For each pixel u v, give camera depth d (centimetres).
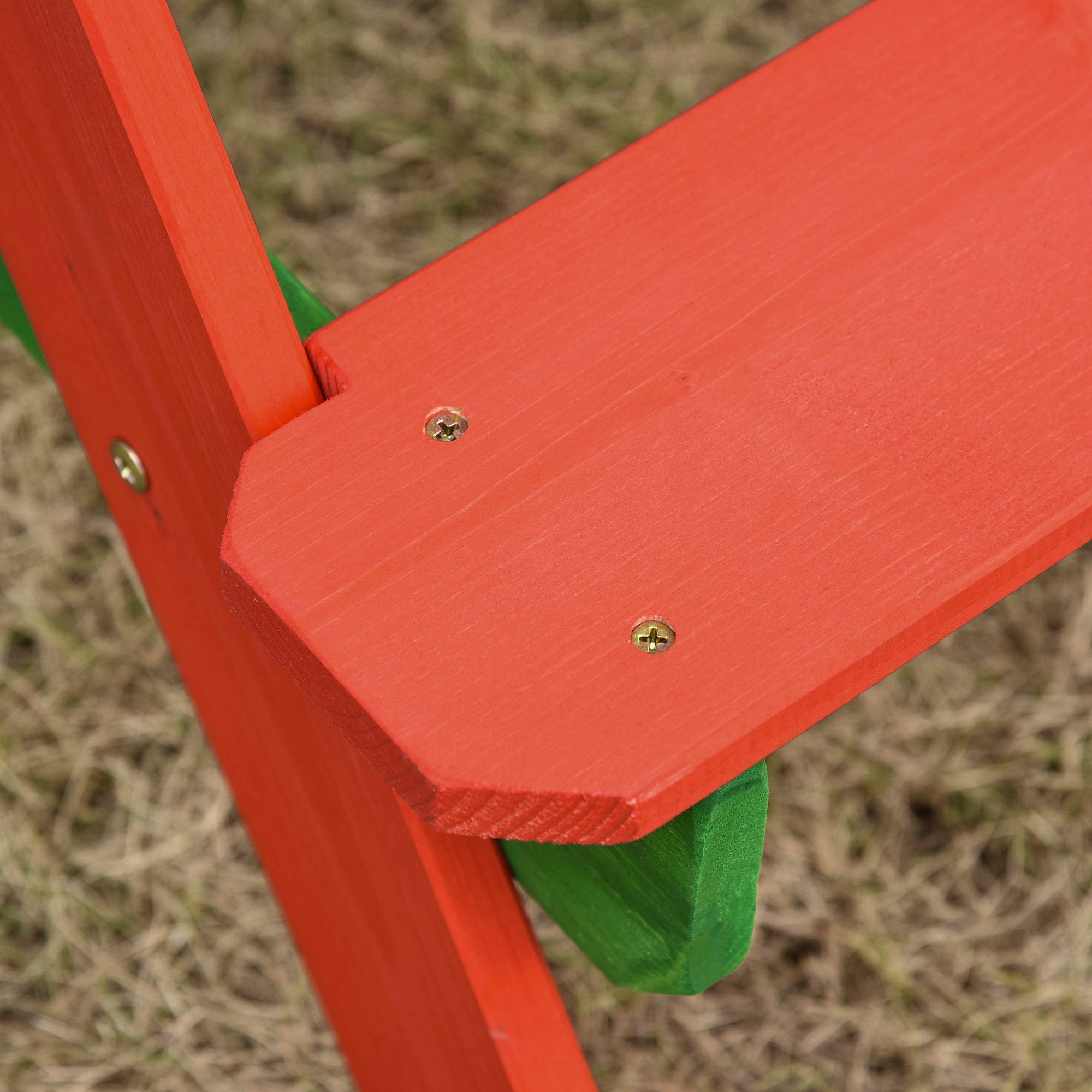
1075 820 233
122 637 254
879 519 82
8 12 83
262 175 306
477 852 115
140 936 229
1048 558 83
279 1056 218
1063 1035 214
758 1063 215
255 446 88
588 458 86
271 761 138
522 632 79
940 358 89
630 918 103
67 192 93
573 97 315
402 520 84
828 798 234
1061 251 93
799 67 103
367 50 322
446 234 300
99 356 108
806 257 94
